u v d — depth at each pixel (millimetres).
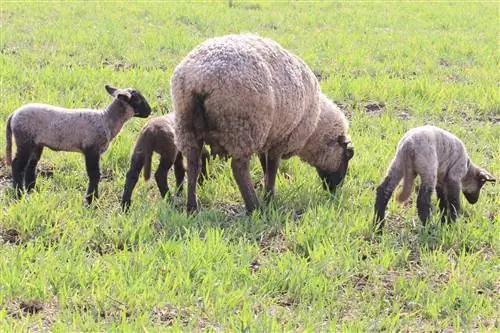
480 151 20781
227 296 12336
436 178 15617
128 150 18984
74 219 15258
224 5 46281
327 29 39812
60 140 16469
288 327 11633
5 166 18422
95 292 12336
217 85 15219
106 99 23219
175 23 39094
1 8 40875
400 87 26234
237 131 15594
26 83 24734
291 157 19484
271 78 15938
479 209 17078
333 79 26891
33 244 14305
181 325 11609
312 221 15547
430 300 12820
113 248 14211
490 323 12336
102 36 33469
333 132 18297
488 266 14047
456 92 26219
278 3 48875
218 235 14336
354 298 12898
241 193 16156
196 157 15992
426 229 15242
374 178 18734
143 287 12375
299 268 13305
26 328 11203
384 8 49781
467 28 42594
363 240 15219
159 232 15062
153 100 23594
